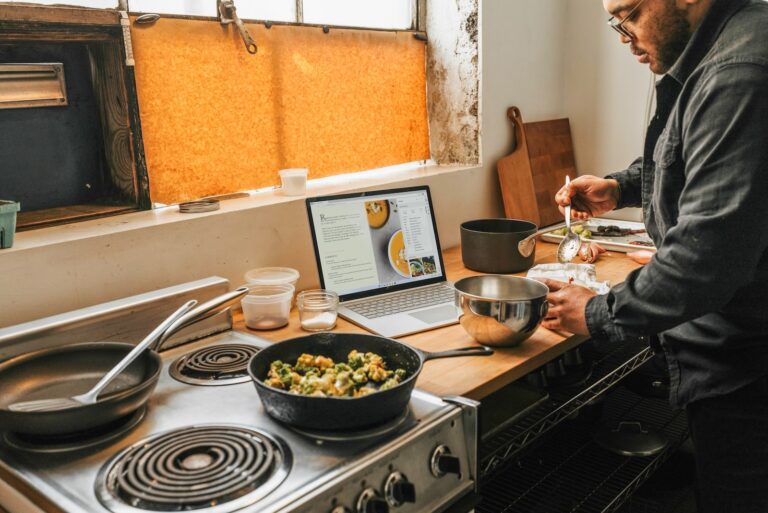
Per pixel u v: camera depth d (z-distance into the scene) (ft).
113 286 4.83
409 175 7.54
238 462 3.14
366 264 5.90
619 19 4.39
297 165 6.84
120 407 3.41
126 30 5.15
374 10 7.66
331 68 7.00
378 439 3.38
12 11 4.49
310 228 5.67
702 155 3.86
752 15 3.94
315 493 2.91
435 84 8.29
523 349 4.81
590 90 9.24
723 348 4.48
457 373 4.38
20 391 3.76
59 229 4.88
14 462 3.24
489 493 6.47
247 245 5.69
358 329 5.20
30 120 5.01
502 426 5.05
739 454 4.57
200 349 4.68
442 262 6.37
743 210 3.67
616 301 4.30
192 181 5.95
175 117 5.73
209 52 5.88
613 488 6.58
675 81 4.63
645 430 7.16
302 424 3.43
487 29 7.82
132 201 5.49
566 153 9.27
